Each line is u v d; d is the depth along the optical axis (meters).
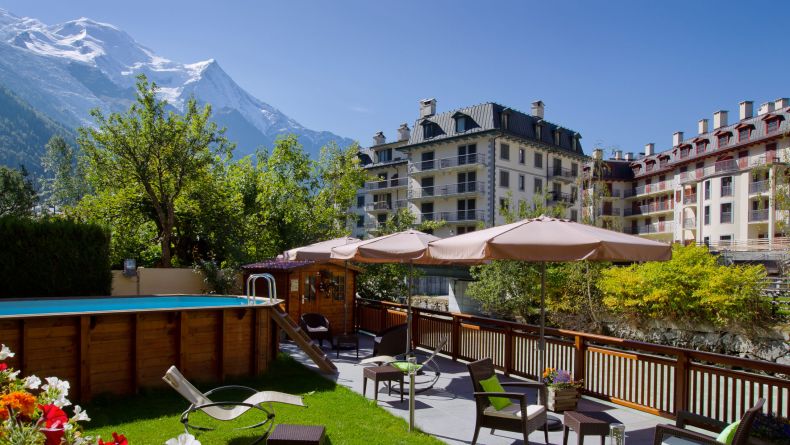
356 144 32.16
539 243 5.94
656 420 6.71
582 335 8.02
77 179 60.38
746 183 37.62
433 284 39.16
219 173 23.11
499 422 5.48
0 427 2.38
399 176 53.59
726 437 4.39
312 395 7.66
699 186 42.12
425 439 5.80
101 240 14.68
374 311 14.08
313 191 28.80
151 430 5.93
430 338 11.63
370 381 8.75
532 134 45.31
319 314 12.59
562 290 21.12
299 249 12.95
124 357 7.43
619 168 58.03
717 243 37.25
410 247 9.11
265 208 23.78
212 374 8.38
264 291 13.64
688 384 6.57
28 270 13.31
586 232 6.12
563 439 5.77
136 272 17.19
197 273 18.28
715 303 17.75
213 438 5.75
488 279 21.72
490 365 6.15
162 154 18.47
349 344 11.84
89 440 2.58
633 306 19.89
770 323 17.02
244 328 8.78
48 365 6.77
